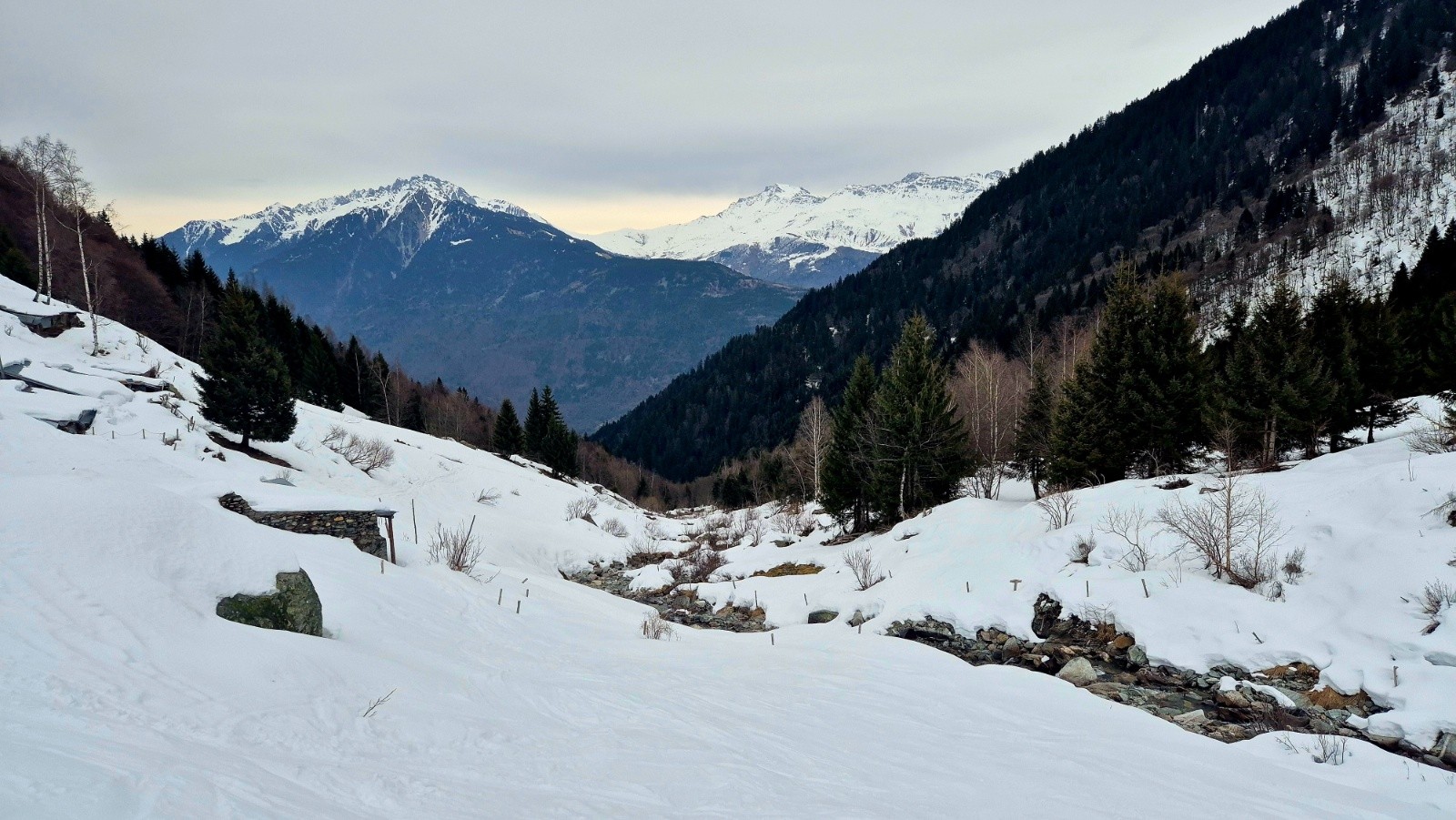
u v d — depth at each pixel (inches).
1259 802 309.4
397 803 206.5
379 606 466.9
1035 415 1299.2
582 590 893.2
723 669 506.3
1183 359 944.9
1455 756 384.5
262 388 1110.4
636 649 553.9
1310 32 6092.5
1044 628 644.1
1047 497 851.4
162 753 189.5
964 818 266.8
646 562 1282.0
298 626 352.8
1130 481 812.6
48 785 149.3
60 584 270.5
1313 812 302.0
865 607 773.3
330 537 628.4
